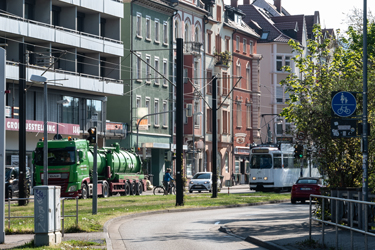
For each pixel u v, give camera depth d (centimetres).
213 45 7675
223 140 7825
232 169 8062
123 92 5856
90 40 5347
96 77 5459
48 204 1507
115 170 4647
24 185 3259
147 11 6519
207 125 7519
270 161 5522
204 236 1975
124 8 6278
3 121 1647
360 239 1304
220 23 7838
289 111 2612
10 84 4738
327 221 1502
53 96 5169
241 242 1803
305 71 2642
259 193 4947
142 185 5150
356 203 1330
